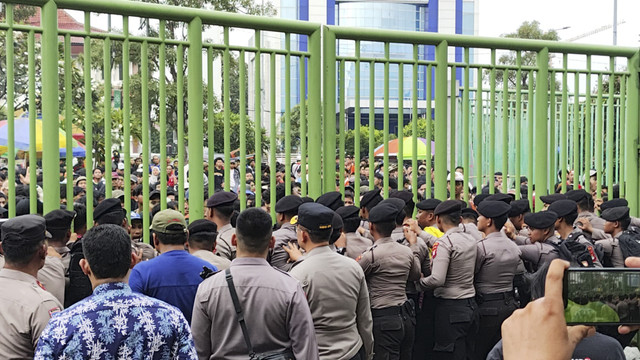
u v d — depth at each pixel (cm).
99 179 1210
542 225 610
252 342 356
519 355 120
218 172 1302
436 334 597
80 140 1233
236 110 1953
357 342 440
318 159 602
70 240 516
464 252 583
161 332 289
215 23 557
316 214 439
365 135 1841
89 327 279
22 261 342
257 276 363
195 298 376
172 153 1361
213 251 514
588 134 706
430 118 641
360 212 620
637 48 714
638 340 555
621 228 661
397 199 588
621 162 740
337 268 437
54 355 276
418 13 8969
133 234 562
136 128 1283
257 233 369
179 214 428
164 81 542
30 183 500
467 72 653
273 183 592
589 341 243
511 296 608
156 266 412
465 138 657
